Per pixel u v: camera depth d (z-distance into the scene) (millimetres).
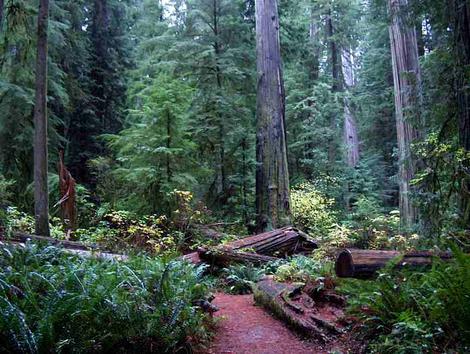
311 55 19844
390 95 19578
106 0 19625
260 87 13266
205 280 7746
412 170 10992
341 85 20578
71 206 11281
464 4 6551
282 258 10367
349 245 11391
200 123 14039
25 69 12062
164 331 4074
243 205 13672
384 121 22500
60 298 3744
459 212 6598
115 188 13820
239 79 14797
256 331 5250
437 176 7328
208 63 14328
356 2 20219
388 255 5656
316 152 18562
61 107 17109
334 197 17906
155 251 9703
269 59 13234
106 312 3895
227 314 6016
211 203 14352
